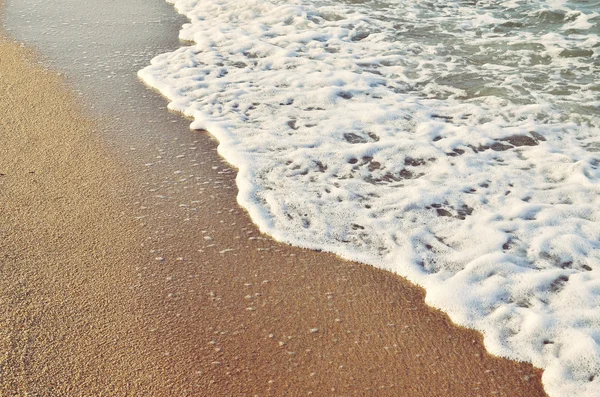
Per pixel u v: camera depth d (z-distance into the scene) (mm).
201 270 3729
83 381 2949
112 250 3855
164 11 8438
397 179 4707
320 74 6438
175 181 4613
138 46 7152
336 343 3230
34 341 3166
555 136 5266
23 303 3408
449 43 7270
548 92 6051
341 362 3113
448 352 3197
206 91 6051
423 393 2949
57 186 4473
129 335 3230
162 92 6023
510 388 2994
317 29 7723
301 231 4105
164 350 3148
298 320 3377
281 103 5855
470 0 8695
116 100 5816
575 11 8039
